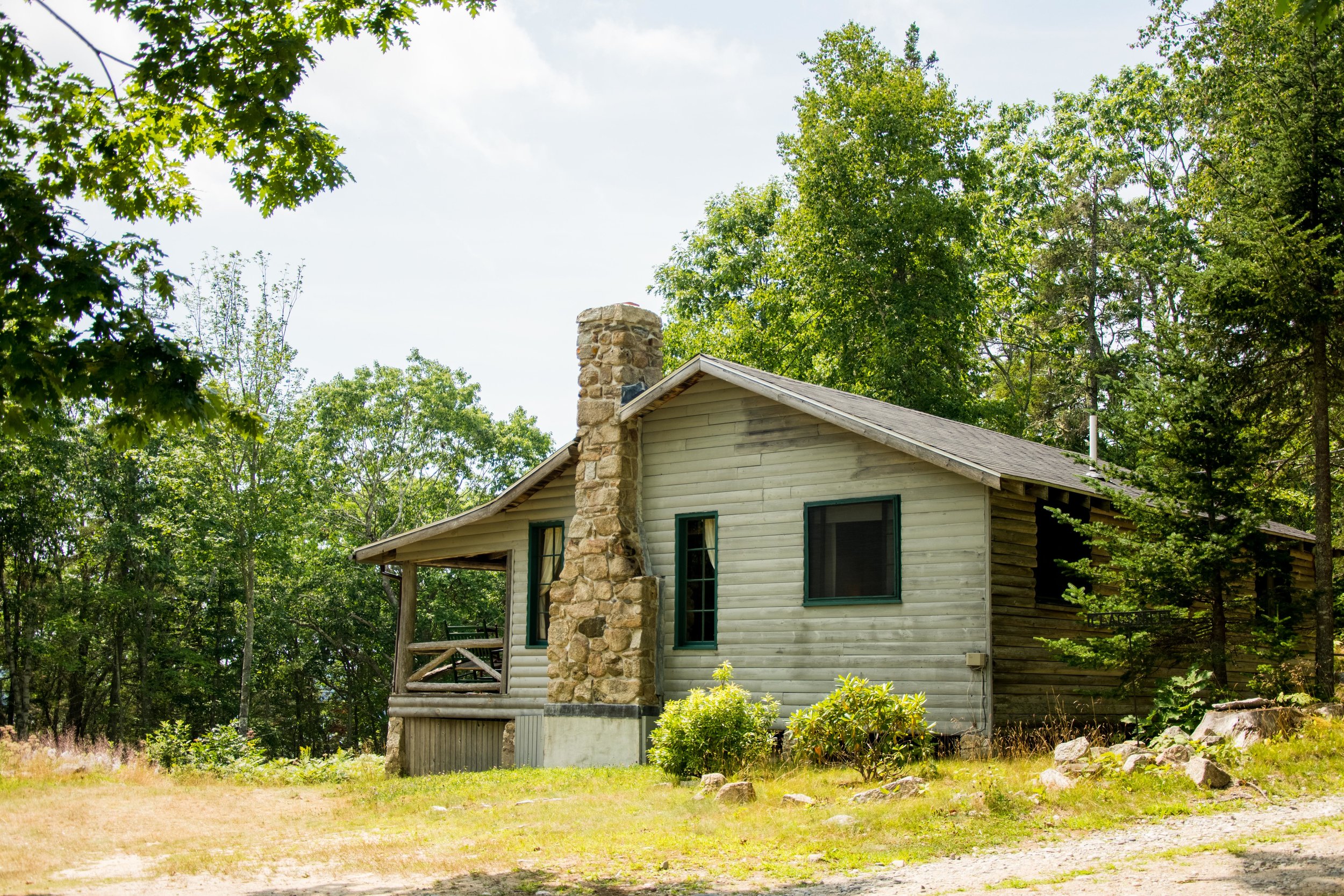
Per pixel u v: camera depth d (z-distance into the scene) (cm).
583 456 1661
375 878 816
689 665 1556
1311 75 1372
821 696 1432
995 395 4534
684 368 1567
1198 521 1306
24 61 885
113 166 998
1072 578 1512
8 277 799
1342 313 1321
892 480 1418
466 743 1875
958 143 3422
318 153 1018
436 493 4547
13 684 4009
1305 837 754
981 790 969
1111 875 689
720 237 4209
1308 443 1664
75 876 857
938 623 1354
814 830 892
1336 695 1308
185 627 4378
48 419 871
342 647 4512
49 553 4059
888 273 3228
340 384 4500
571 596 1630
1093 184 4112
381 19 1043
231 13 956
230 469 3266
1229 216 1408
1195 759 958
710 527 1585
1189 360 1341
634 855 860
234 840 1051
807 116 3325
